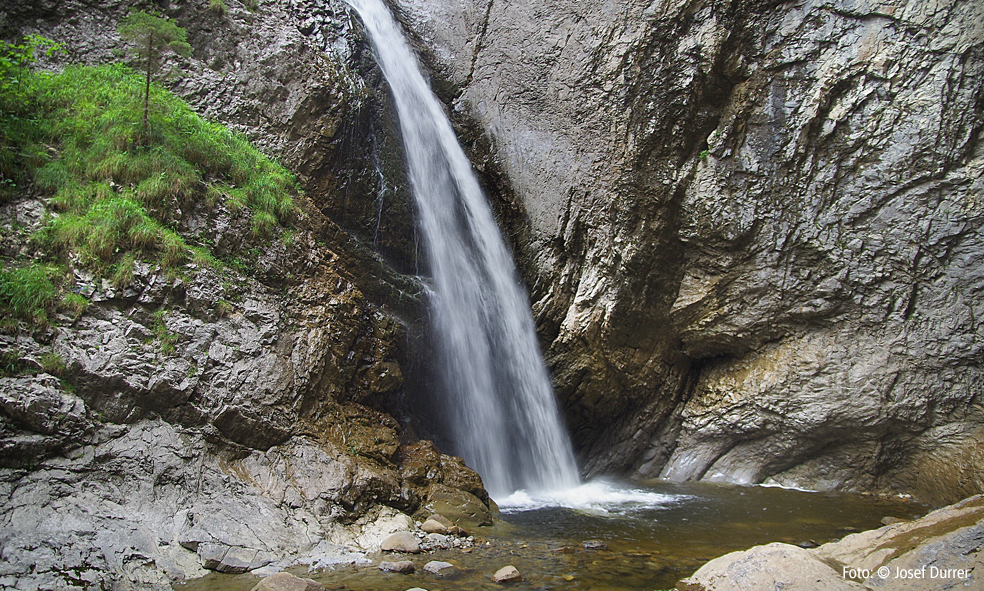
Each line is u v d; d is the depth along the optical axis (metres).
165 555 5.89
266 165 9.95
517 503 10.57
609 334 12.76
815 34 11.61
